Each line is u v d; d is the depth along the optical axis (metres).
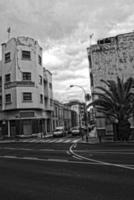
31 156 15.16
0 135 43.34
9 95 42.25
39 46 46.62
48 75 52.91
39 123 43.62
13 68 42.00
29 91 41.81
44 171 9.70
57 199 5.88
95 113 32.03
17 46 42.31
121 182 7.34
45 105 50.50
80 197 5.97
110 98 26.59
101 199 5.74
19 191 6.77
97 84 32.31
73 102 82.19
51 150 18.67
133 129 28.16
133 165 10.23
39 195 6.28
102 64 32.47
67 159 12.99
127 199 5.68
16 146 24.61
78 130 44.91
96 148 19.06
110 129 30.89
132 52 31.39
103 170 9.35
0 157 15.24
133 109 25.31
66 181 7.77
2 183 7.83
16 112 41.66
